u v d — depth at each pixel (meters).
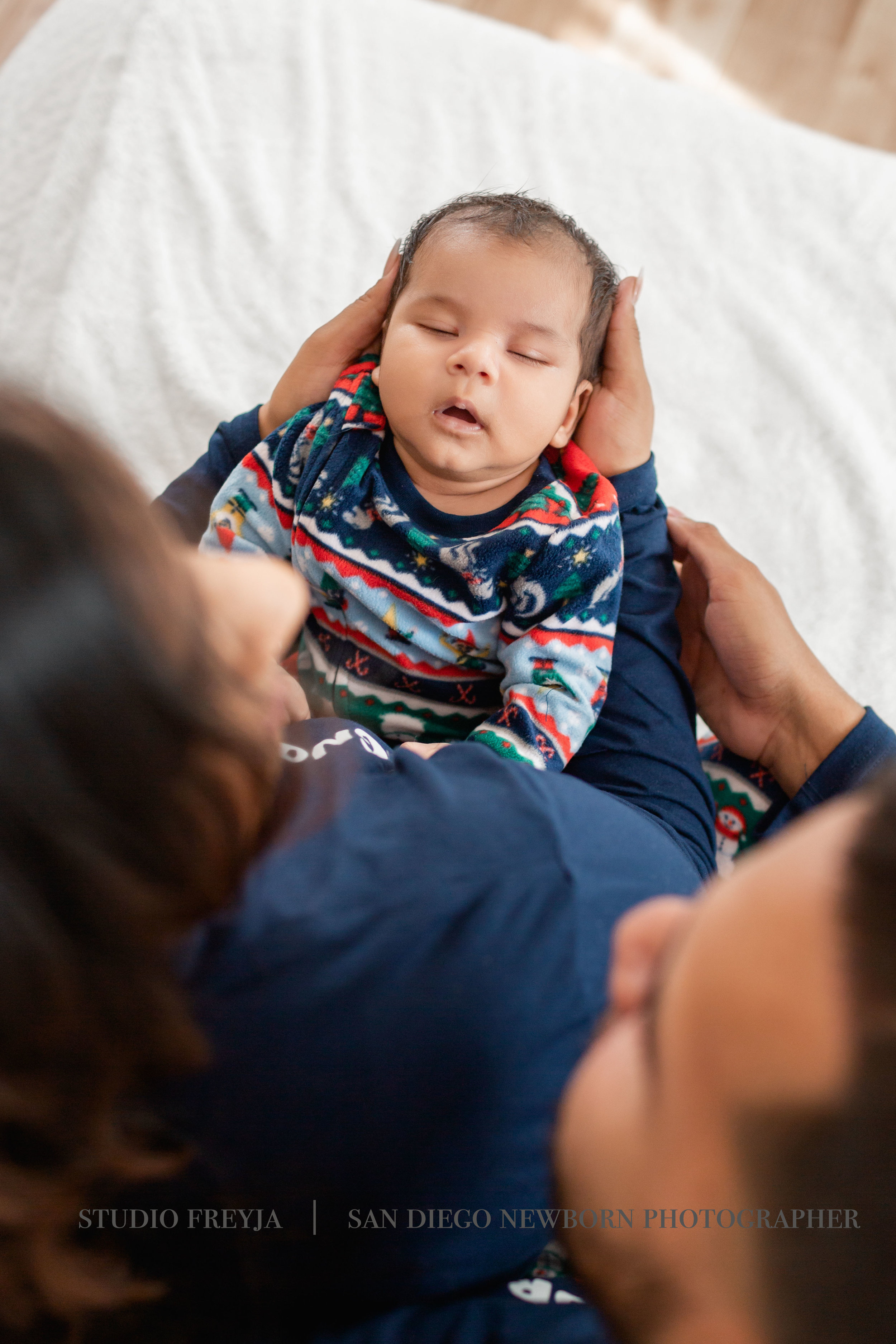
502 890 0.43
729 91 1.89
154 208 1.21
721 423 1.18
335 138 1.27
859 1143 0.24
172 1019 0.33
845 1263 0.24
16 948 0.27
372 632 0.84
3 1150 0.31
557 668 0.79
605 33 1.93
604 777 0.75
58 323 1.14
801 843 0.29
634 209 1.27
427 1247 0.42
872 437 1.16
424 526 0.83
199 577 0.38
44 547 0.27
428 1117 0.41
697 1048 0.28
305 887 0.42
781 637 0.84
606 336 0.90
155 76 1.26
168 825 0.30
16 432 0.29
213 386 1.14
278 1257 0.42
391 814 0.46
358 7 1.33
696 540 0.90
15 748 0.26
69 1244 0.37
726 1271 0.27
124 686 0.28
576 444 0.91
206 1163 0.40
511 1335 0.40
